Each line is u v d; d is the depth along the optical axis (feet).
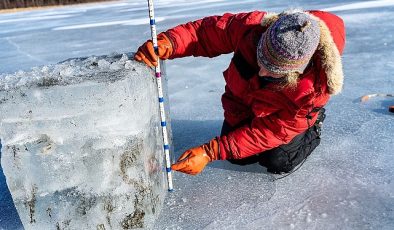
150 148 4.79
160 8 33.32
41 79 4.43
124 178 4.48
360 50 12.67
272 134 5.34
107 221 4.62
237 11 24.62
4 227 5.23
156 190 5.01
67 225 4.64
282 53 4.32
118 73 4.46
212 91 10.22
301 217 4.91
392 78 9.86
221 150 5.41
